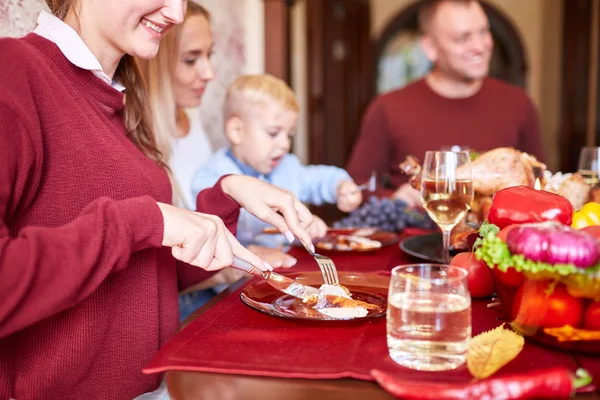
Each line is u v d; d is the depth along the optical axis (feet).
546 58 21.83
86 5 3.54
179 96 6.48
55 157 3.21
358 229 5.45
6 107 2.87
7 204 2.92
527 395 2.07
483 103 8.98
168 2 3.52
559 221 2.81
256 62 11.25
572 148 19.62
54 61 3.43
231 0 10.05
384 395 2.28
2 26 4.64
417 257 4.30
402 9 21.88
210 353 2.60
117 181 3.43
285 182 7.23
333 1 17.12
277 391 2.34
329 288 3.35
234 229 4.19
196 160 7.23
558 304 2.49
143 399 3.67
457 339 2.41
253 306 3.05
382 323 2.99
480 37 8.50
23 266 2.60
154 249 3.71
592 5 18.95
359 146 9.45
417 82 9.25
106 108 3.77
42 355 3.20
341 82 17.43
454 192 3.88
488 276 3.27
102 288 3.34
